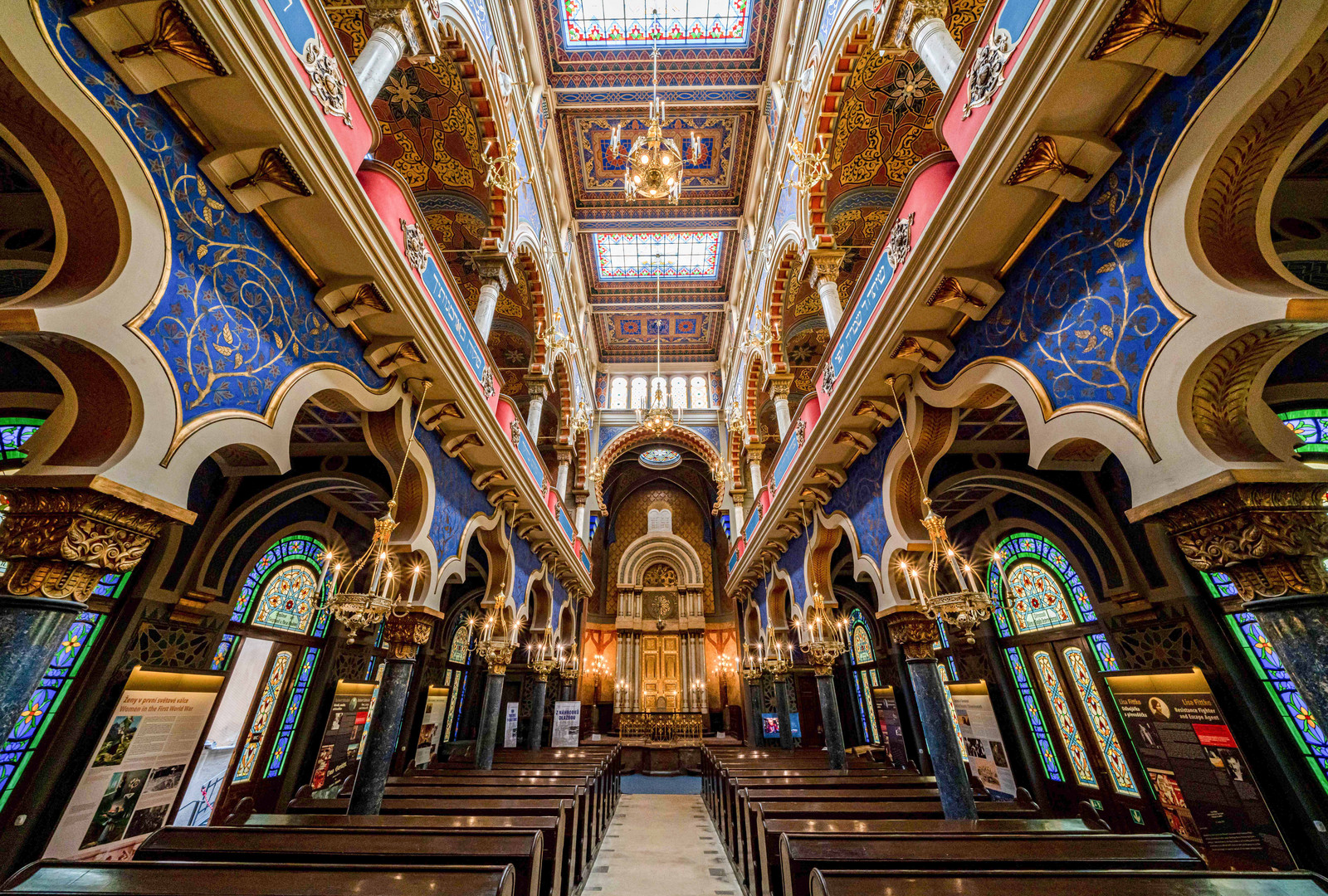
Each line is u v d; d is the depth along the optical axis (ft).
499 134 25.12
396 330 14.99
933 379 16.07
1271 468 7.33
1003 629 28.63
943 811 15.87
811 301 39.93
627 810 32.89
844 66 23.76
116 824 17.67
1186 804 19.42
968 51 11.66
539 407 34.58
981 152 10.60
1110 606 22.04
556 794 17.38
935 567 16.08
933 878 7.97
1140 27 7.80
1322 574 7.15
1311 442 14.46
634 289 54.49
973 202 11.14
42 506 7.28
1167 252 8.55
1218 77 7.81
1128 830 21.94
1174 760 19.86
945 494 25.77
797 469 25.61
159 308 8.46
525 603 33.27
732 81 37.70
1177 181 8.39
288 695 25.89
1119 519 21.27
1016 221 11.43
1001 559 28.60
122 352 7.75
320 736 27.37
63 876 7.95
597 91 37.63
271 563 24.70
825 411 20.79
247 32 8.45
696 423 58.80
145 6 7.32
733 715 59.52
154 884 7.82
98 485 7.18
